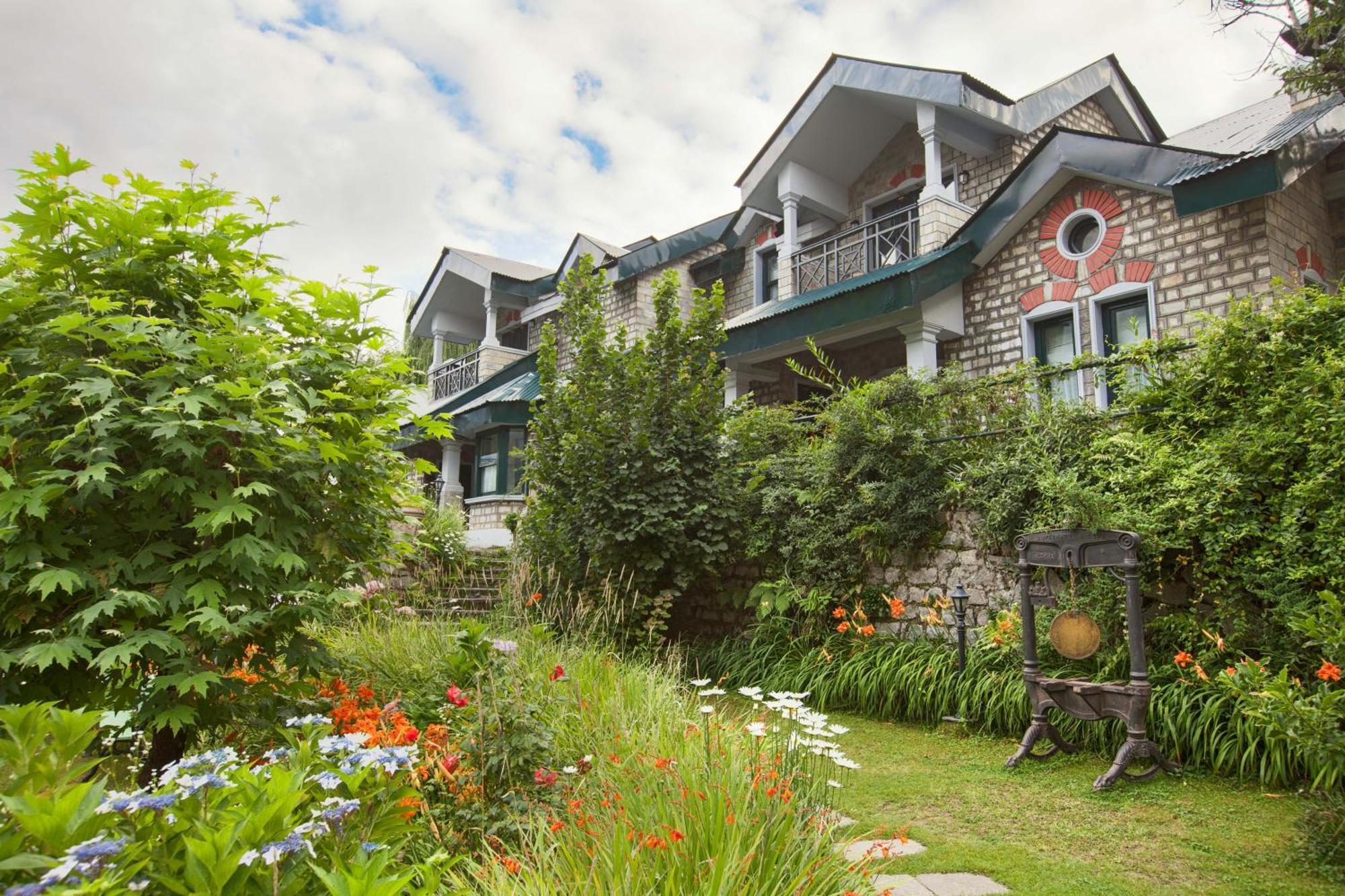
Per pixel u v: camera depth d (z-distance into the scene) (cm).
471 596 898
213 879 160
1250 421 509
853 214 1377
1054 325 1001
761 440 871
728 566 851
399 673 511
